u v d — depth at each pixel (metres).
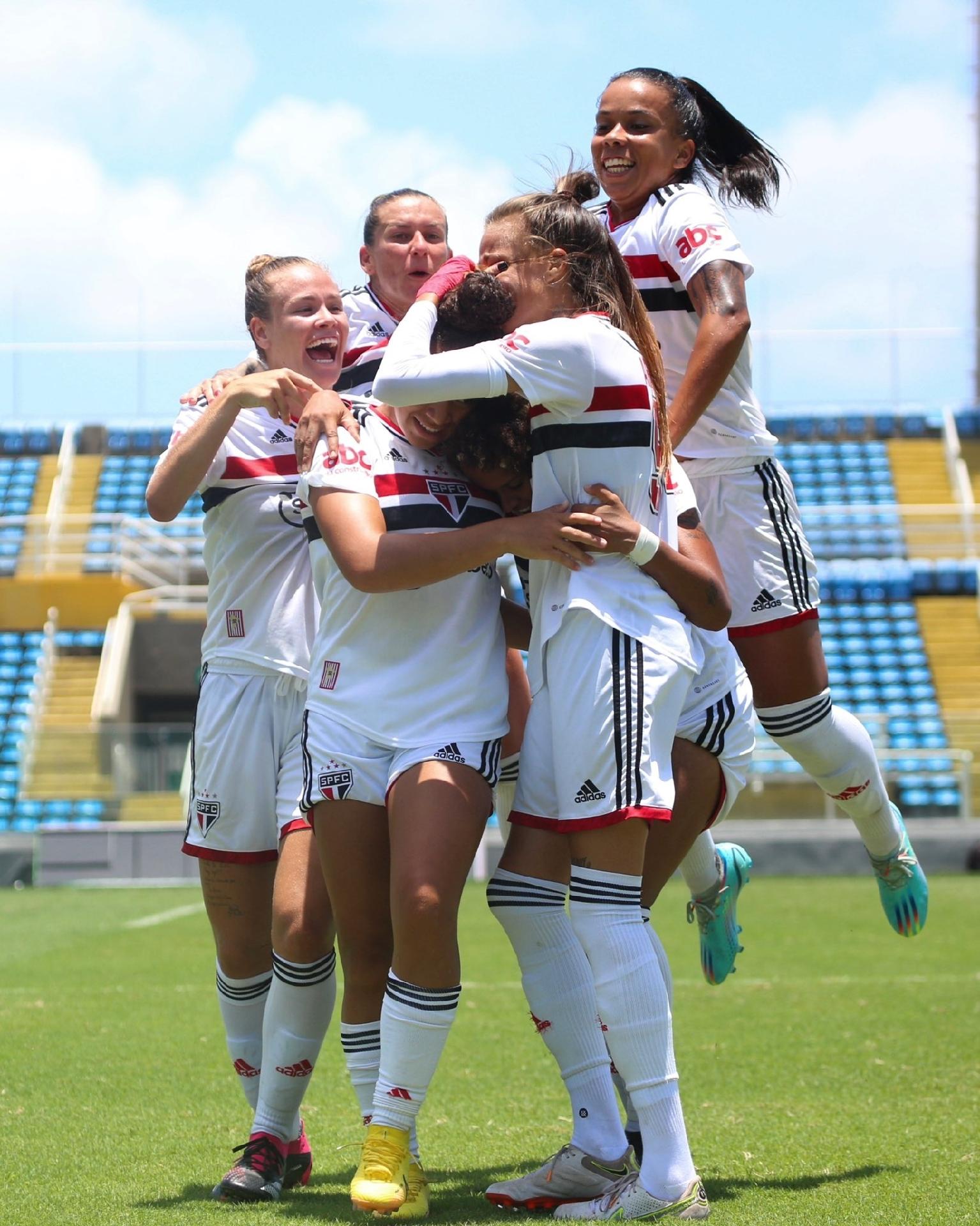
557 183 5.00
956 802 20.88
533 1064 7.17
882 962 11.48
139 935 13.98
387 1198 3.95
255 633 4.82
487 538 4.02
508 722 4.36
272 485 4.86
